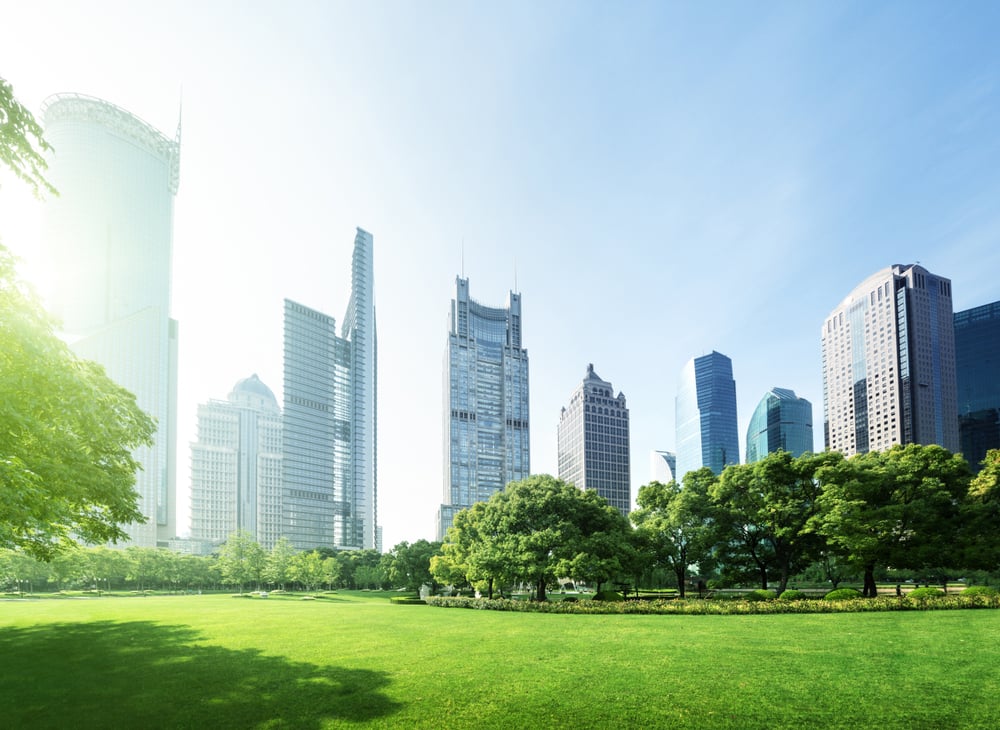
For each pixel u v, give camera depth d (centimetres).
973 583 6619
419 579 10950
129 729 1470
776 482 5688
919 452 5281
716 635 2741
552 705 1611
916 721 1424
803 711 1517
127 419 2372
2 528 1773
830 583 9125
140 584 11681
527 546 5191
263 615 4184
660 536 5988
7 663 2300
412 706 1622
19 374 1647
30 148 1445
